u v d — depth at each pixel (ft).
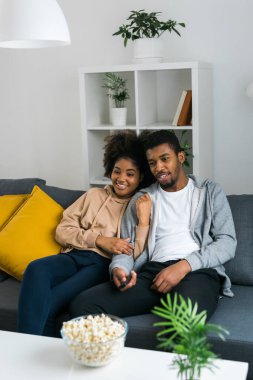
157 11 11.72
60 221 8.77
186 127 10.82
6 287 8.26
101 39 12.34
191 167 11.82
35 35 6.87
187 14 11.51
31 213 8.79
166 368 5.32
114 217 8.37
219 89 11.57
